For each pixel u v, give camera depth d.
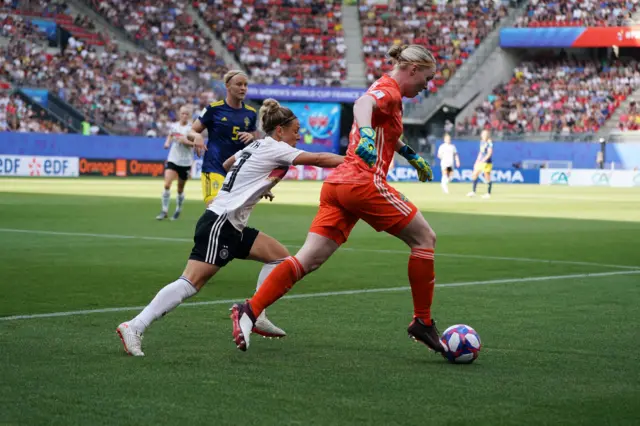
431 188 56.97
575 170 68.75
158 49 71.94
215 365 7.70
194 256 8.43
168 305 8.23
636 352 8.45
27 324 9.66
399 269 15.30
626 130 71.25
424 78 8.40
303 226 24.28
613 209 34.59
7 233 21.05
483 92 76.00
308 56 75.12
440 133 74.62
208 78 71.75
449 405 6.39
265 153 8.50
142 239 20.16
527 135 71.69
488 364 7.88
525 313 10.80
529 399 6.59
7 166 59.41
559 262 16.69
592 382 7.17
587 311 10.97
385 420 5.96
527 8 79.00
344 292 12.51
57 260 15.98
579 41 73.75
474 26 78.75
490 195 46.41
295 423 5.86
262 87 70.25
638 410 6.29
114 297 11.80
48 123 63.00
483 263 16.44
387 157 8.45
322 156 8.48
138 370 7.44
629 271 15.38
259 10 77.19
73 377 7.13
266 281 8.18
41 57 66.06
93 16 71.81
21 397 6.46
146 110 68.06
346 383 7.07
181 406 6.27
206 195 15.27
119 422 5.84
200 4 76.12
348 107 74.62
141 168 64.75
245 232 9.09
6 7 67.12
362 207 8.27
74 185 48.47
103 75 68.19
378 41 77.38
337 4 79.50
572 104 73.94
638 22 75.56
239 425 5.80
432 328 8.11
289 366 7.71
